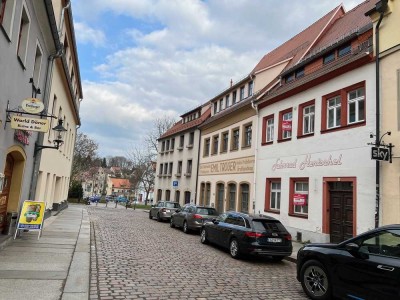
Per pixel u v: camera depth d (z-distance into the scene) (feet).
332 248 22.52
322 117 50.72
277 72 74.08
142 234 54.44
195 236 57.36
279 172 60.34
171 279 26.45
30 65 35.09
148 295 21.86
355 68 45.16
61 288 21.48
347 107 46.68
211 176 92.32
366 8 61.52
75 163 185.68
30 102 29.78
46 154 55.77
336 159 46.98
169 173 130.93
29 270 25.17
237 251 38.01
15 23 28.14
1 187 29.09
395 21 40.04
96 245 40.19
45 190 60.95
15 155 36.50
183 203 112.57
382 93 40.50
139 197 267.18
